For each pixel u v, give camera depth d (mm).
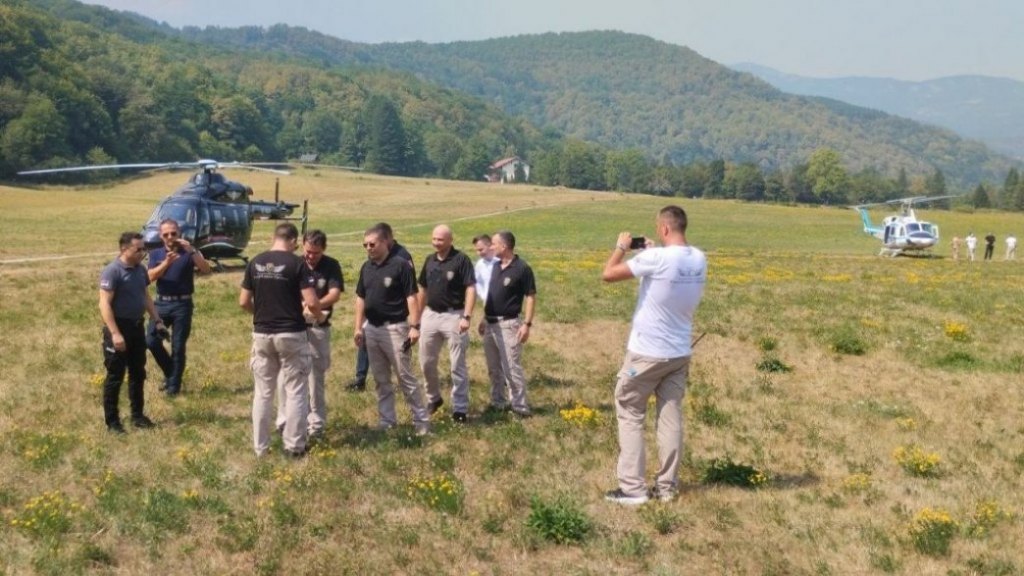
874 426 10727
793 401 11859
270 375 9008
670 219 7746
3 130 113500
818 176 191500
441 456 8953
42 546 6637
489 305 10844
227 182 26719
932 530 7012
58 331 15531
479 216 79562
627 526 7273
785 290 23688
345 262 29531
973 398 12117
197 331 15789
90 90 140125
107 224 58094
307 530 7062
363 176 132000
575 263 32719
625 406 7805
